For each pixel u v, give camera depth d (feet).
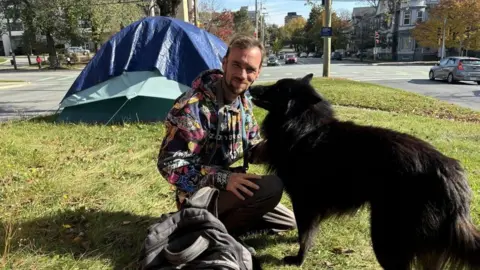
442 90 52.70
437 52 167.22
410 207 7.34
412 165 7.41
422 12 168.76
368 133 8.23
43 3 107.76
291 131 8.95
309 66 129.29
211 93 8.41
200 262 6.26
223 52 26.99
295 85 9.16
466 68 60.85
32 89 57.31
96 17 113.09
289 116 9.02
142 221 11.05
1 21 121.70
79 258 9.11
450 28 135.44
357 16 266.98
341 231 10.94
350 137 8.36
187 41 25.07
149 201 12.42
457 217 7.29
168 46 25.03
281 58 213.05
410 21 170.40
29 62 134.10
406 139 7.91
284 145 9.07
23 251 9.30
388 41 188.65
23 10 107.86
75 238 10.01
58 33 115.24
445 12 132.46
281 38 349.82
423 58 171.32
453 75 62.44
